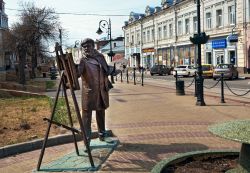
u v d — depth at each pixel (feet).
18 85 81.87
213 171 16.65
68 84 22.84
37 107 50.03
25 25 150.51
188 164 17.61
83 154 24.56
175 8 205.36
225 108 44.75
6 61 236.02
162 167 16.26
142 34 261.24
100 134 27.68
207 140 27.68
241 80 121.70
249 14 142.82
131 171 20.94
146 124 34.96
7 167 22.82
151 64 247.70
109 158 23.67
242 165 14.78
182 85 65.67
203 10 173.78
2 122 36.68
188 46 193.36
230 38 148.77
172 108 46.19
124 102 55.31
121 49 315.78
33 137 29.17
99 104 25.89
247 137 13.58
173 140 28.07
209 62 172.65
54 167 22.06
